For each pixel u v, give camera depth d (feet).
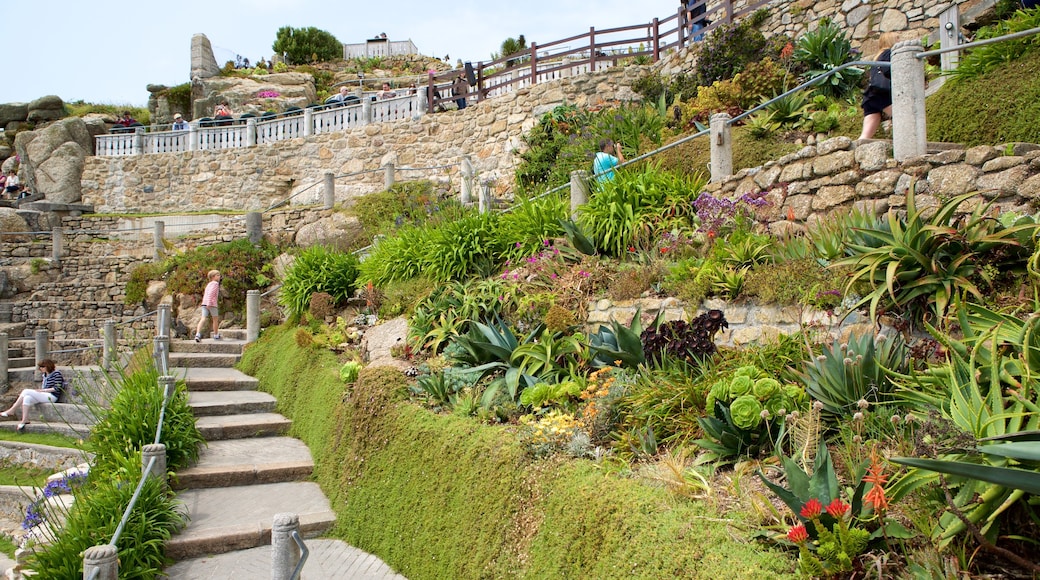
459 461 16.20
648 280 20.33
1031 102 19.80
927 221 14.46
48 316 51.67
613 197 24.48
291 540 13.32
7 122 83.25
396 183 50.83
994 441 9.34
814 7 42.01
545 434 14.78
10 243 55.98
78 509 18.13
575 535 12.19
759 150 28.55
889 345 13.15
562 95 51.19
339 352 27.63
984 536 8.81
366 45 118.52
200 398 28.45
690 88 43.55
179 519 18.54
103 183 67.77
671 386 15.23
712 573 9.58
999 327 11.31
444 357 22.61
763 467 12.37
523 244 26.48
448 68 107.76
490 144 53.57
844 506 9.36
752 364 15.30
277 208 58.18
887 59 21.86
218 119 68.64
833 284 15.64
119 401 23.22
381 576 16.62
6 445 32.78
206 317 38.04
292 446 24.63
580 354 18.78
